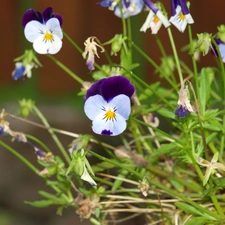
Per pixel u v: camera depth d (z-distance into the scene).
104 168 0.63
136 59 1.45
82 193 0.63
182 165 0.67
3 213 1.20
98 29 1.57
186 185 0.64
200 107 0.60
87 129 1.44
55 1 1.57
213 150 0.62
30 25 0.59
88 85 0.63
